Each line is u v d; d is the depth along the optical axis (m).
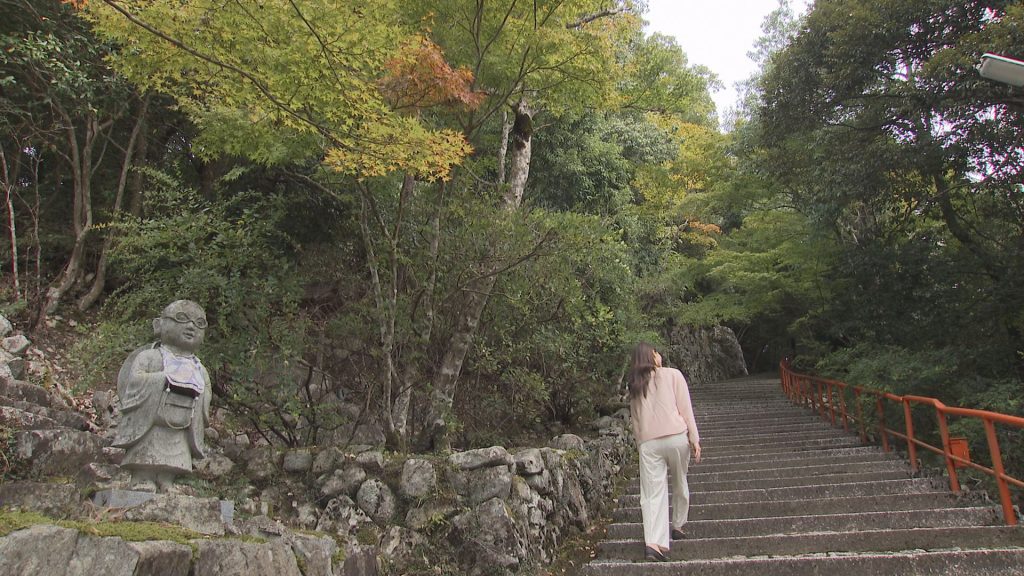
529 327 8.04
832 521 5.23
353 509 4.70
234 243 5.79
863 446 8.66
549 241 6.95
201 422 3.58
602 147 14.80
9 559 1.95
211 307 5.75
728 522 5.32
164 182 6.86
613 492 7.50
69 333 7.91
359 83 4.42
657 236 15.80
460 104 6.02
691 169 15.45
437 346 7.30
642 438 4.74
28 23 8.02
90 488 3.25
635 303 11.66
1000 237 10.68
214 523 3.09
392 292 6.03
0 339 6.36
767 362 30.28
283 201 6.93
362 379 6.96
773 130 11.75
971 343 9.75
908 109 9.26
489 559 4.49
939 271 10.26
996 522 5.10
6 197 8.11
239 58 4.41
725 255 15.63
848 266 11.41
